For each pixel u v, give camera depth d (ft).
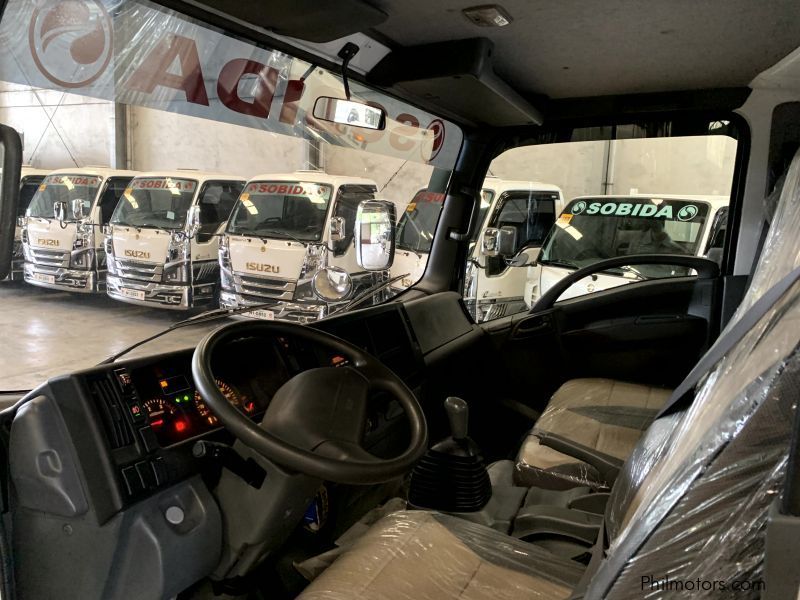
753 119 8.18
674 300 9.04
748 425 2.23
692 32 6.21
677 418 3.74
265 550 4.56
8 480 4.08
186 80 5.34
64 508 3.92
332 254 7.77
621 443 6.78
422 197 9.41
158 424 4.36
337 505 5.80
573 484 6.26
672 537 2.38
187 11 5.15
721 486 2.28
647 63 7.22
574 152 20.59
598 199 15.83
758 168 8.33
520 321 9.33
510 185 14.21
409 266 9.52
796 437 1.89
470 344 8.84
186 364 4.75
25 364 5.12
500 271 10.82
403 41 6.56
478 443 9.33
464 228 9.36
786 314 2.37
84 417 3.97
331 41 6.03
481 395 9.39
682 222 14.12
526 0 5.46
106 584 4.00
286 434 4.15
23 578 4.16
